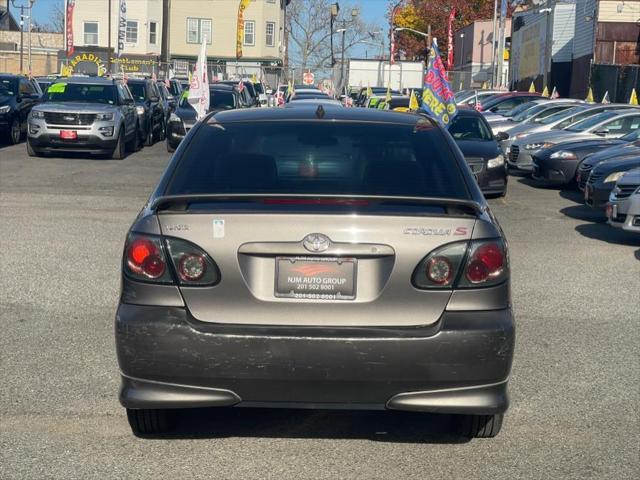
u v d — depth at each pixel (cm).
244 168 510
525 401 595
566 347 727
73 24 6294
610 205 1223
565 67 4219
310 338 435
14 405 570
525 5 7106
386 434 534
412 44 8038
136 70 6041
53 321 772
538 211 1537
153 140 2848
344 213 446
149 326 441
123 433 528
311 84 5391
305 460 493
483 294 449
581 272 1031
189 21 6625
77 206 1459
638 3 3650
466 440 526
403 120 574
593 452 510
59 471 473
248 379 441
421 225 446
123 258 464
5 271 965
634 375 655
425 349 437
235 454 500
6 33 7456
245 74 6556
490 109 3155
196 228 448
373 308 444
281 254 444
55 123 2220
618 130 2009
